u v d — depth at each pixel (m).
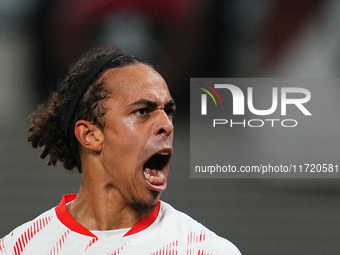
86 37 22.86
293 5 21.98
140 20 22.58
